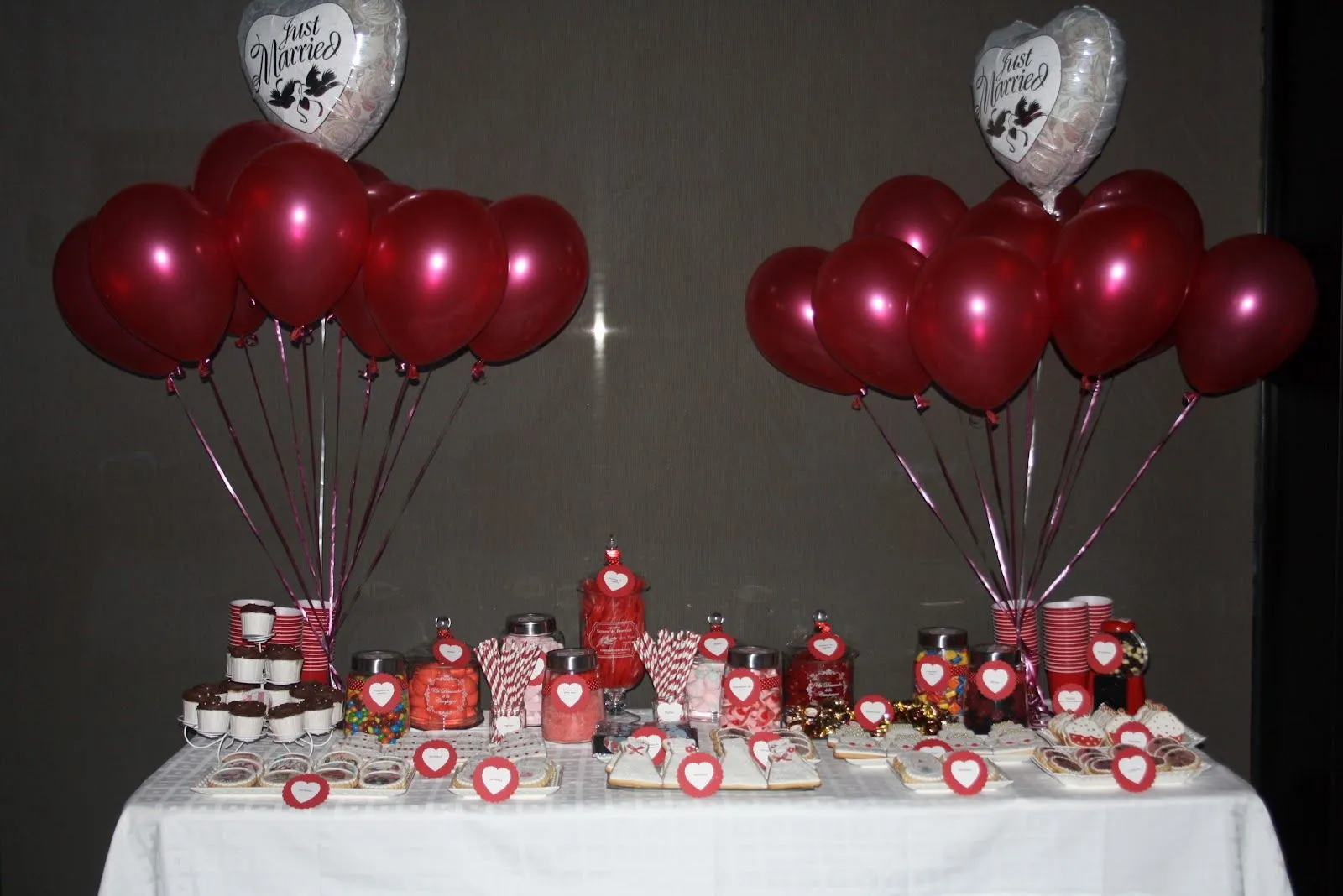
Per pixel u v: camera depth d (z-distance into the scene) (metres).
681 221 2.65
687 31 2.65
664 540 2.66
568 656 2.26
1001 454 2.68
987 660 2.27
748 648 2.32
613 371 2.65
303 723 2.17
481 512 2.63
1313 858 2.56
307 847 1.92
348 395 2.60
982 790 1.99
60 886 2.62
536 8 2.63
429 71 2.62
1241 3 2.71
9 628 2.61
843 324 2.22
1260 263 2.21
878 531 2.68
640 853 1.92
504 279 2.16
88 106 2.59
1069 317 2.14
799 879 1.93
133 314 2.04
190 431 2.61
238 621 2.34
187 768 2.12
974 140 2.69
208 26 2.60
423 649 2.39
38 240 2.59
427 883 1.92
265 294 2.10
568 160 2.64
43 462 2.60
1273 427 2.69
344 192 2.06
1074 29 2.25
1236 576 2.73
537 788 1.95
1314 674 2.57
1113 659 2.28
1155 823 1.96
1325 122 2.53
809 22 2.67
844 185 2.67
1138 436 2.71
